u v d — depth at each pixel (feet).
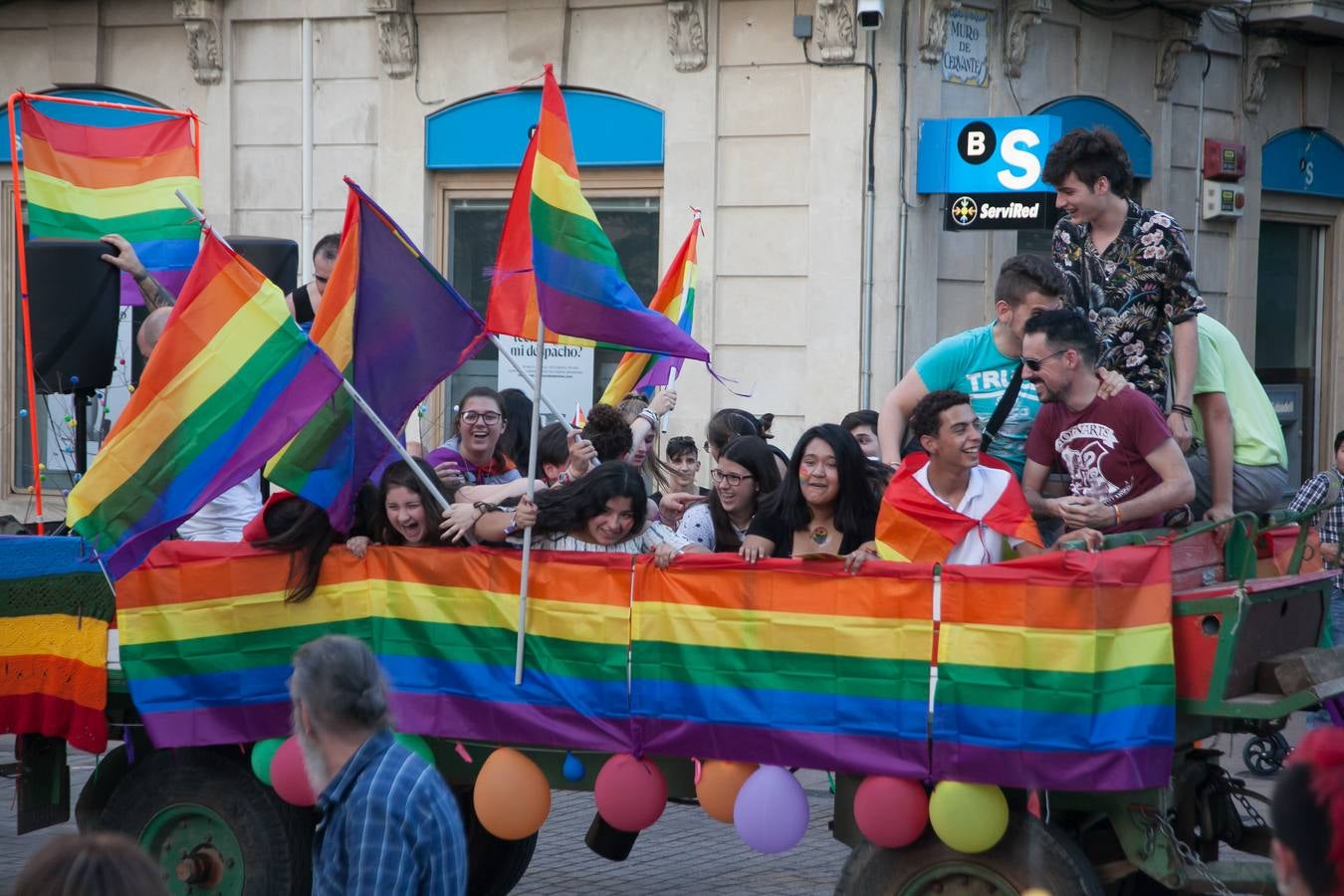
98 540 17.78
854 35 38.45
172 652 18.43
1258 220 48.44
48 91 46.50
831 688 16.16
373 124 43.50
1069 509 16.52
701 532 21.20
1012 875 15.56
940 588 15.70
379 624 18.13
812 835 25.34
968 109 40.24
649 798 17.04
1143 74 44.47
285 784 17.54
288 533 18.31
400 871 11.46
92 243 24.31
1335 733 8.05
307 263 44.27
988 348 18.66
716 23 40.04
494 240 43.09
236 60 44.60
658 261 41.37
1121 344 18.94
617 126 41.39
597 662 17.20
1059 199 19.22
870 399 39.09
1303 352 51.57
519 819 17.60
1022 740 15.26
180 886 18.62
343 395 18.57
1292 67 49.32
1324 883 7.71
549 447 22.94
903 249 38.93
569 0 41.39
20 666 18.85
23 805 19.58
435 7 42.47
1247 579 17.16
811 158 39.24
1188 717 15.74
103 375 24.50
